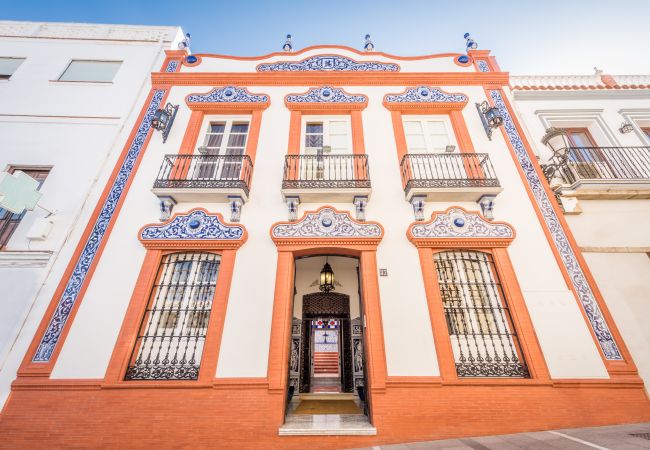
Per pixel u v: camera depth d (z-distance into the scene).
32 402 4.04
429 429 4.01
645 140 6.80
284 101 6.86
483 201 5.54
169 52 7.57
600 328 4.66
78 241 5.29
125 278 4.93
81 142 6.31
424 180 5.56
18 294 4.81
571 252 5.24
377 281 4.96
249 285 4.90
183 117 6.68
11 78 7.05
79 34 7.96
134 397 4.10
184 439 3.90
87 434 3.89
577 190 5.93
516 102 7.42
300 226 5.39
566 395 4.23
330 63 7.55
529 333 4.61
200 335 4.71
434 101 6.86
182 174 5.82
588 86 7.67
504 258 5.16
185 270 5.25
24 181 5.18
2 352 4.36
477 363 4.51
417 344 4.52
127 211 5.51
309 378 8.21
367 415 4.66
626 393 4.26
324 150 6.35
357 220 5.46
